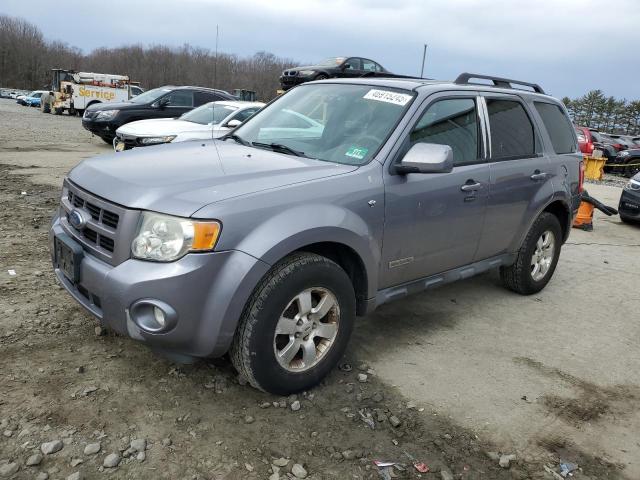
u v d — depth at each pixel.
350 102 3.87
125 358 3.30
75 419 2.71
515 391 3.39
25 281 4.34
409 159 3.29
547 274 5.21
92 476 2.35
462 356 3.79
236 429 2.75
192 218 2.57
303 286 2.90
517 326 4.41
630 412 3.28
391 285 3.61
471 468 2.65
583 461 2.79
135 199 2.70
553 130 5.12
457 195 3.82
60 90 33.41
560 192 4.92
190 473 2.43
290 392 3.04
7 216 6.39
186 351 2.70
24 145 14.38
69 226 3.15
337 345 3.19
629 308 5.11
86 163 3.36
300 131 3.84
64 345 3.39
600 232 8.89
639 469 2.77
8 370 3.06
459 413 3.09
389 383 3.33
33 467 2.37
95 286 2.74
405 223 3.46
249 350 2.79
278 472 2.48
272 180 2.95
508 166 4.32
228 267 2.63
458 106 4.01
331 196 3.04
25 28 100.50
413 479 2.54
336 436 2.78
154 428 2.70
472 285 5.34
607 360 3.95
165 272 2.55
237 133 4.20
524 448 2.84
